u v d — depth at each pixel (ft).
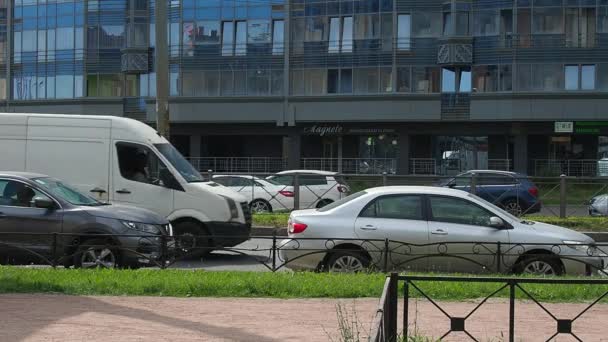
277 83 143.95
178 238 35.24
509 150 136.26
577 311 25.58
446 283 28.63
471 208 33.91
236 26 145.79
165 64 55.52
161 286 28.50
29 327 21.67
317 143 147.95
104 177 43.32
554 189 63.31
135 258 34.78
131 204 43.06
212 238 38.55
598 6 128.26
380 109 137.59
